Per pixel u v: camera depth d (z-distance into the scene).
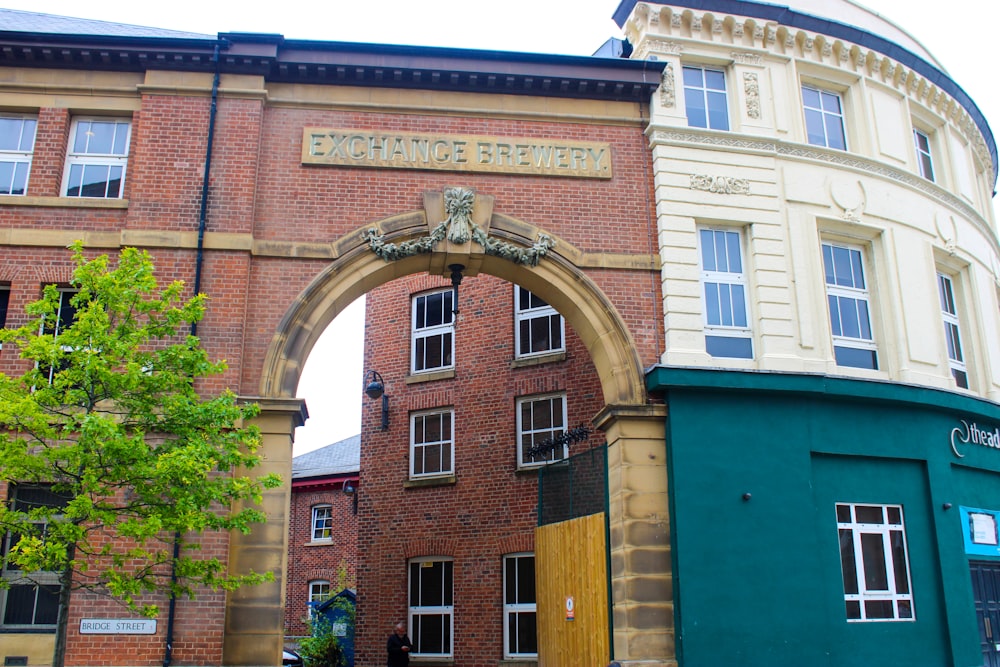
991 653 16.23
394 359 21.97
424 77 15.60
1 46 14.88
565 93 16.14
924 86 19.16
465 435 20.44
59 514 12.56
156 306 11.30
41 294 14.21
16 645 12.67
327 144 15.29
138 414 10.94
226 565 12.91
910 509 15.73
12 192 14.91
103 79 15.16
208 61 15.09
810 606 14.23
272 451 13.56
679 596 13.77
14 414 10.07
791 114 17.22
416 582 20.39
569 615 15.91
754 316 15.73
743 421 14.78
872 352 16.83
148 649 12.59
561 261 15.29
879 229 17.14
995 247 21.62
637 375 14.88
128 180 14.97
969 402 16.98
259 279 14.46
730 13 17.16
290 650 25.11
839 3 19.06
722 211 16.02
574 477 16.80
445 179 15.46
